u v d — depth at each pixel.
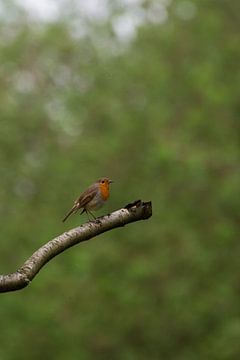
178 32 22.02
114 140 21.73
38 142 25.47
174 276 20.89
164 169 20.09
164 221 21.05
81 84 24.56
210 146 20.64
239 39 20.66
